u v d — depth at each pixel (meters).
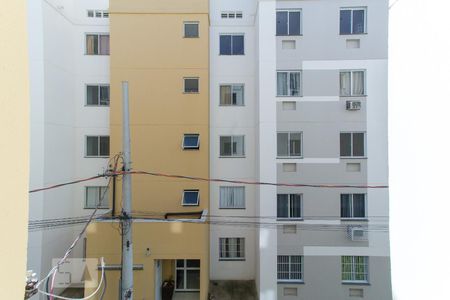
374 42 9.25
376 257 9.02
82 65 10.85
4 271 1.15
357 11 9.38
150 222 8.06
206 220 9.11
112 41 9.93
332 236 9.14
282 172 9.30
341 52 9.30
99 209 10.64
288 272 9.27
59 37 9.88
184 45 10.01
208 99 10.27
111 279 7.84
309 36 9.34
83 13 10.77
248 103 10.91
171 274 10.03
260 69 9.38
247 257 10.77
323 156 9.30
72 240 10.45
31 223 8.94
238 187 10.91
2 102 1.12
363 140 9.34
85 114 10.87
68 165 10.40
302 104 9.35
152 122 9.99
